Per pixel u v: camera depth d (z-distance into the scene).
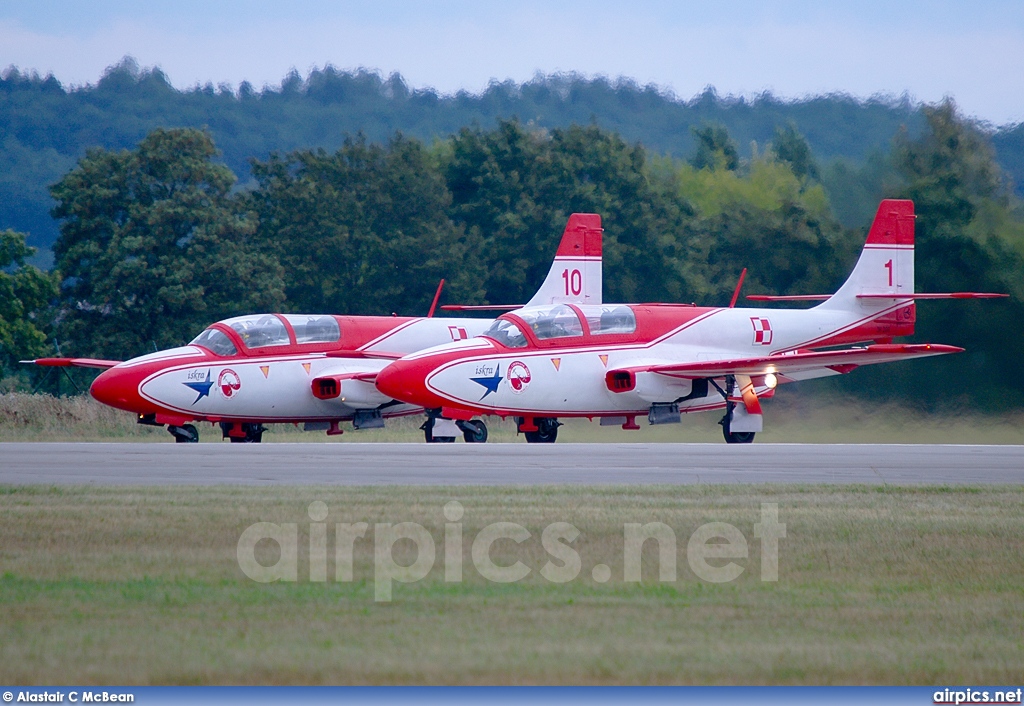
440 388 80.56
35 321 166.62
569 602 31.09
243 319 89.12
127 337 159.00
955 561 36.41
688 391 87.00
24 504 42.31
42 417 108.56
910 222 98.56
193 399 84.44
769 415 125.06
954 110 169.38
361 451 65.69
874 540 38.81
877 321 97.44
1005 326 140.38
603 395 85.62
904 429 124.44
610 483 50.28
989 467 60.22
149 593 31.23
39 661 26.14
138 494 44.94
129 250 160.12
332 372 89.88
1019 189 190.00
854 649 27.95
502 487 47.78
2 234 158.12
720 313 91.81
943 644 28.45
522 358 83.25
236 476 52.09
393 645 27.30
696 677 25.91
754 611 30.78
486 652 26.95
